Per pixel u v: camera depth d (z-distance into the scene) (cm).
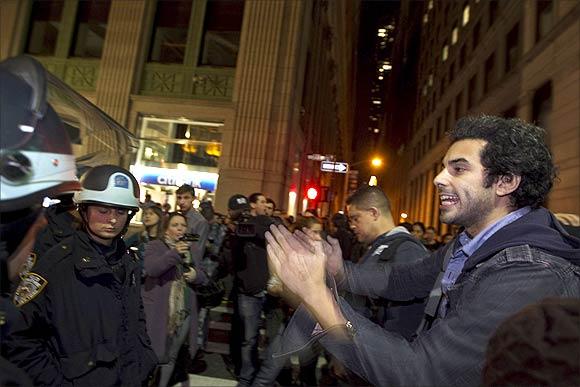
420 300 185
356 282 181
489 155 118
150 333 297
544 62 1237
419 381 91
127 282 183
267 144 1163
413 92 4419
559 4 1155
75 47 1290
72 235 169
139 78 1244
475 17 2177
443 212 127
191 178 1187
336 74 2956
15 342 139
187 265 338
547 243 103
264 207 467
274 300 423
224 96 1218
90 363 155
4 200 86
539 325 52
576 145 988
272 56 1194
